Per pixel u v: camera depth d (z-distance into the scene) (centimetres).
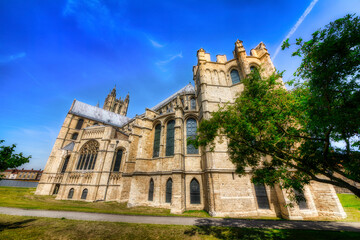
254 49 3266
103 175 3559
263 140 1180
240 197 2144
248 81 1312
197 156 2744
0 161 1370
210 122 1383
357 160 894
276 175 1215
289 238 1190
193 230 1427
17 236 1222
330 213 1833
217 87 3042
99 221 1653
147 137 3281
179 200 2262
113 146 3856
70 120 6116
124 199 3238
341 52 775
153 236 1292
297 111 1106
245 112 1212
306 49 925
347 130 861
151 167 3052
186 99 3622
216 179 2198
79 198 3506
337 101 840
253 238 1226
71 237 1251
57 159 4712
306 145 1077
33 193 4575
